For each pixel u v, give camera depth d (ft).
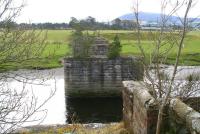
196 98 28.66
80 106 148.36
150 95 24.97
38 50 22.95
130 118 30.78
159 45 20.53
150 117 23.58
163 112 22.80
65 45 232.94
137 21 19.76
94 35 167.53
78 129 36.04
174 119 21.90
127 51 185.47
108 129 34.68
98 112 139.03
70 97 151.12
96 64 152.15
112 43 155.74
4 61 21.58
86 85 152.56
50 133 35.06
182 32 18.99
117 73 151.74
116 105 148.77
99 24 186.29
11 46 21.77
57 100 141.90
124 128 33.47
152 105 23.52
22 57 22.22
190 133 19.48
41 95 138.92
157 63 20.84
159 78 21.93
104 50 159.74
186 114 20.20
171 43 22.06
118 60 151.12
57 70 193.26
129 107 31.22
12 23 22.58
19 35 22.27
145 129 24.03
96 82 152.56
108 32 221.46
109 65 151.64
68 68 152.35
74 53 160.45
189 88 30.83
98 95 152.56
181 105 21.63
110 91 152.46
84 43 160.66
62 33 244.63
